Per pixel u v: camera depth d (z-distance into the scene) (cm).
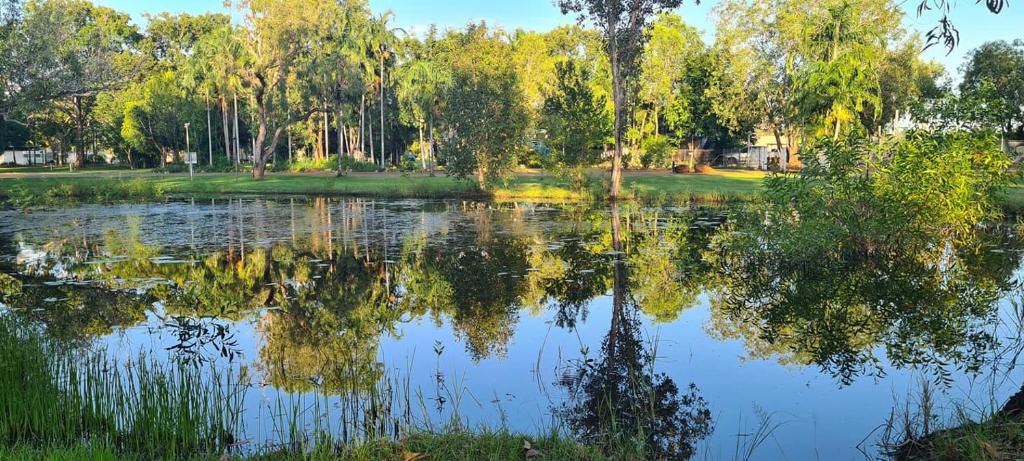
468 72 2886
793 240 1149
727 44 3878
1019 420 463
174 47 6575
